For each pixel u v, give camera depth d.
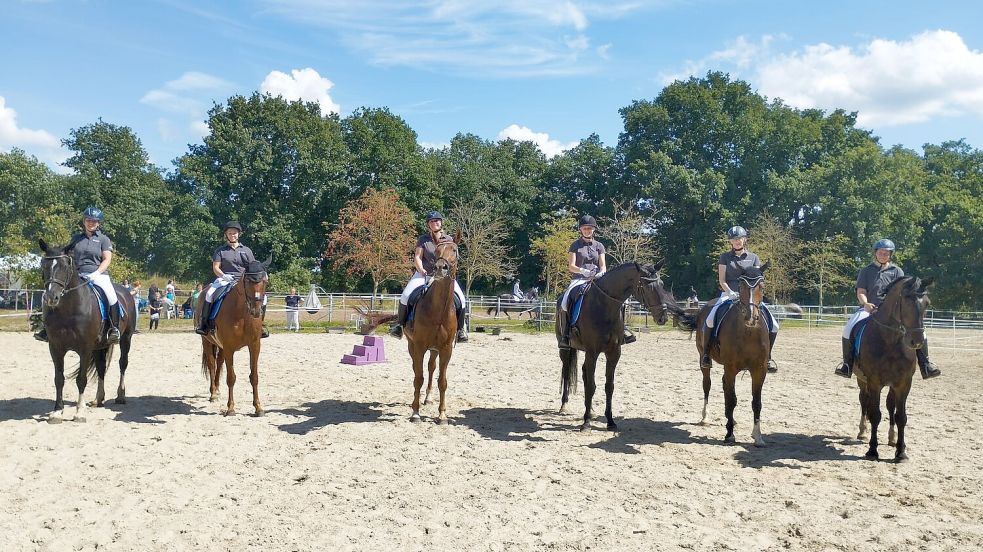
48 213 46.84
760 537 5.64
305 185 54.69
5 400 10.81
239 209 52.69
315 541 5.38
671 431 9.66
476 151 70.44
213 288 10.34
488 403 11.71
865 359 8.33
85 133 60.66
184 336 22.97
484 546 5.34
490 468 7.54
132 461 7.54
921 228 51.88
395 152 57.69
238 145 53.38
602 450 8.45
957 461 8.16
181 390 12.26
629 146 56.88
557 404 11.76
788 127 52.66
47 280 8.89
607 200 58.56
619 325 9.53
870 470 7.75
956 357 20.95
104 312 9.72
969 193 56.12
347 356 16.66
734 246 9.25
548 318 31.75
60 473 7.05
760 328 8.55
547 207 63.44
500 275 50.34
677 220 57.41
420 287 9.80
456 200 58.75
